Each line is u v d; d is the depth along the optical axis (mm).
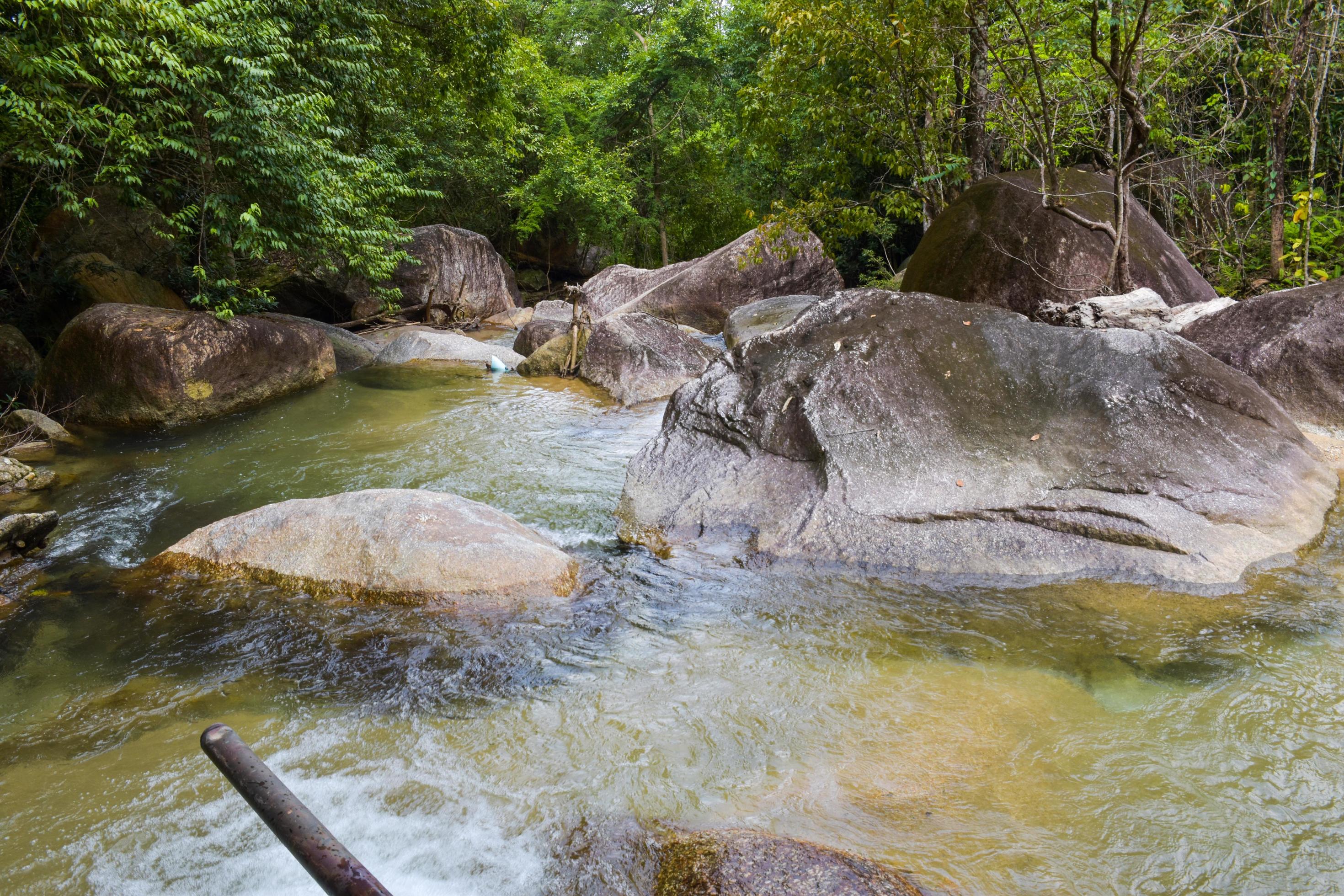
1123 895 2279
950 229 10008
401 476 6824
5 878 2533
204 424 9078
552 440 8008
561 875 2475
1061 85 9898
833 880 2246
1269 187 10961
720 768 2939
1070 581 4273
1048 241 9203
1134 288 8508
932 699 3312
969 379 5520
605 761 3014
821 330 6047
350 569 4457
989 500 4742
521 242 27406
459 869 2518
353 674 3691
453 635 3982
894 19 9281
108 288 11539
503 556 4445
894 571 4477
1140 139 7699
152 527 5891
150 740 3252
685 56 25016
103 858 2621
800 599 4242
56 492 6762
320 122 10500
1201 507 4582
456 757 3076
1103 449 4973
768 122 12117
